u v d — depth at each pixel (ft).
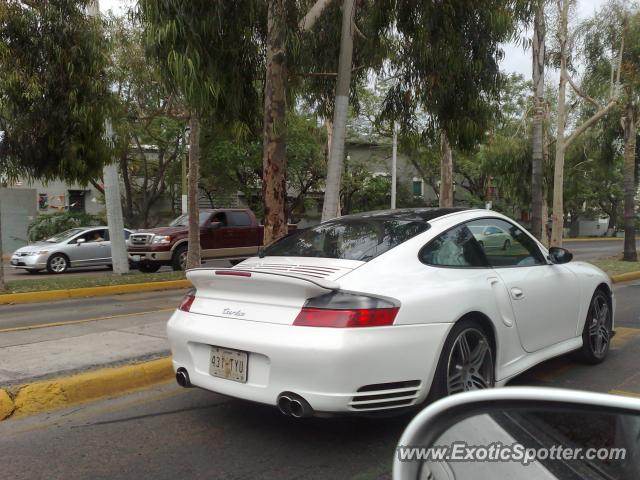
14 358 19.21
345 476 11.65
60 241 62.44
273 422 14.70
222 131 33.94
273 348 11.96
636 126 65.67
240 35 29.37
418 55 35.35
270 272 12.91
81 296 41.93
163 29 24.80
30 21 36.58
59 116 37.93
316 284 11.96
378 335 11.76
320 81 36.70
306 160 101.71
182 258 57.11
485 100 36.58
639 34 56.54
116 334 23.12
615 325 28.07
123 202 103.65
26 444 13.55
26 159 39.52
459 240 15.14
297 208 112.88
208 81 26.27
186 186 85.40
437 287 13.23
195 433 14.06
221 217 60.59
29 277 57.36
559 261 18.37
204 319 13.60
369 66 37.06
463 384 13.41
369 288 12.37
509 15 33.96
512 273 15.97
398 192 123.34
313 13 30.81
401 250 13.76
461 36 34.42
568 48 58.65
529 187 82.43
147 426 14.60
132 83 55.36
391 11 35.14
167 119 81.35
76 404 16.38
